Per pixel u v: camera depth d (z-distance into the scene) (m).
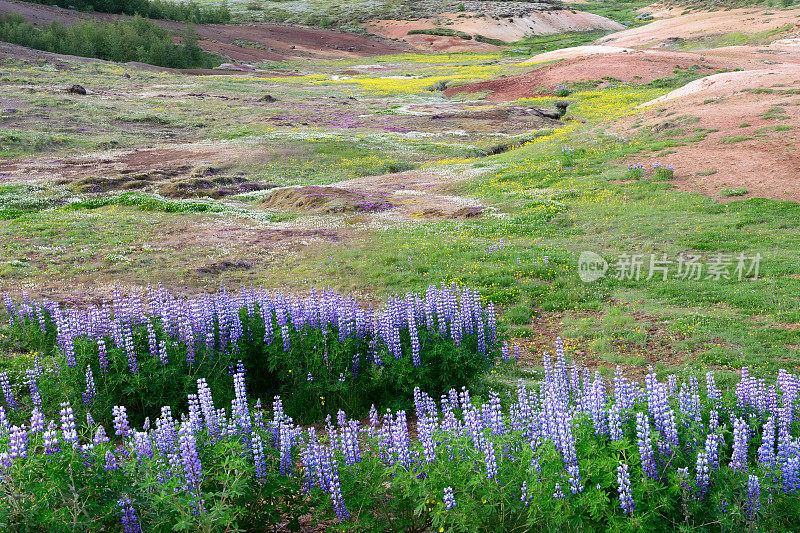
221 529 4.48
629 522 4.16
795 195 21.28
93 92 55.38
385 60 102.56
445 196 27.16
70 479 4.16
